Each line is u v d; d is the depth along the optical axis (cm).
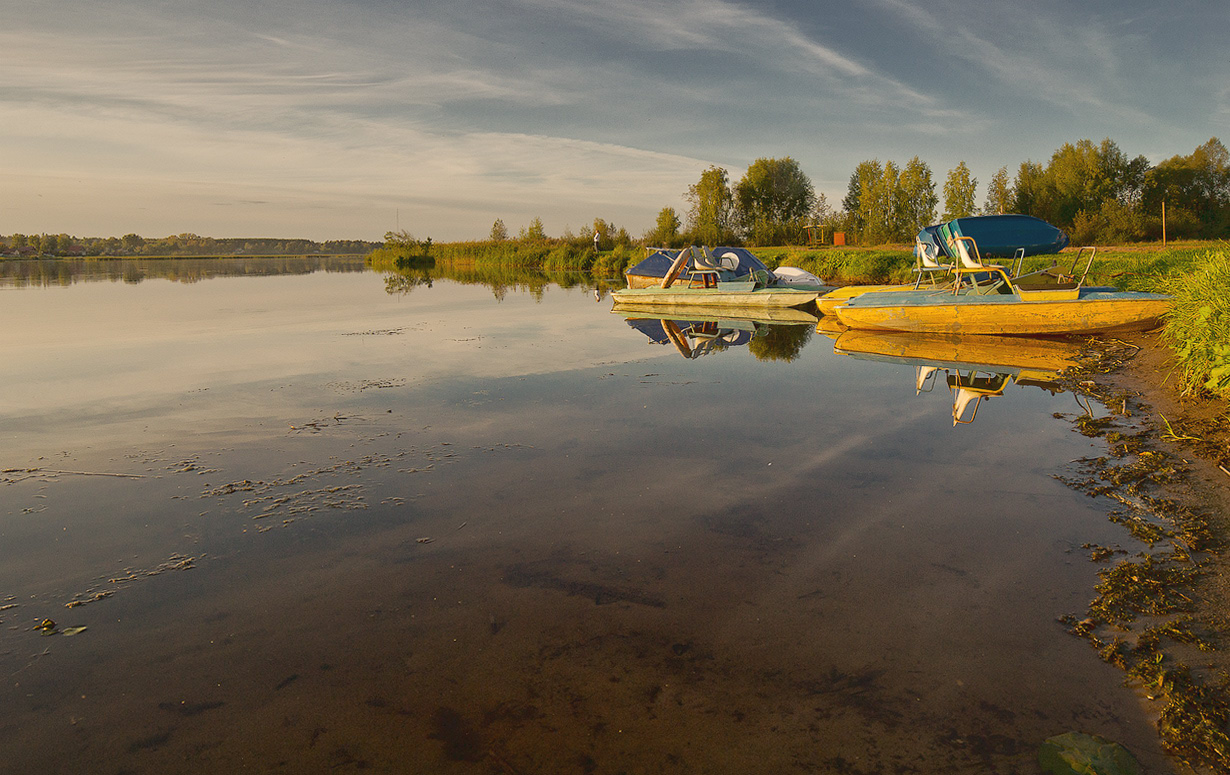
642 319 1561
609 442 635
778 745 261
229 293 2394
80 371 943
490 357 1064
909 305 1168
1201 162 4262
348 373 938
